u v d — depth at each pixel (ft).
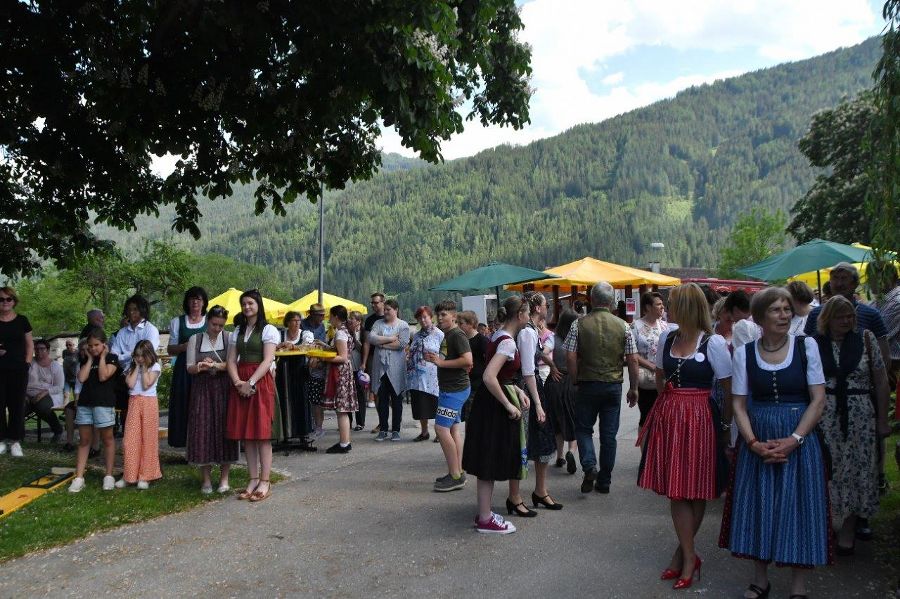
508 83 35.60
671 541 17.51
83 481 23.41
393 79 25.89
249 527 19.47
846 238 99.45
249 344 22.45
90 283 145.59
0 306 28.73
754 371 13.61
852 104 104.78
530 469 26.20
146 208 37.29
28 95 30.68
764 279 30.66
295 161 34.81
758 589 13.84
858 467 15.98
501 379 18.75
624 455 28.07
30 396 33.22
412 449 30.81
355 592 14.90
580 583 15.05
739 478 13.78
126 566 16.66
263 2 25.72
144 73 28.19
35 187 36.17
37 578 16.03
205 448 22.63
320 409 34.37
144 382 23.68
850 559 15.87
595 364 22.09
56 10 28.25
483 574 15.69
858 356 15.96
